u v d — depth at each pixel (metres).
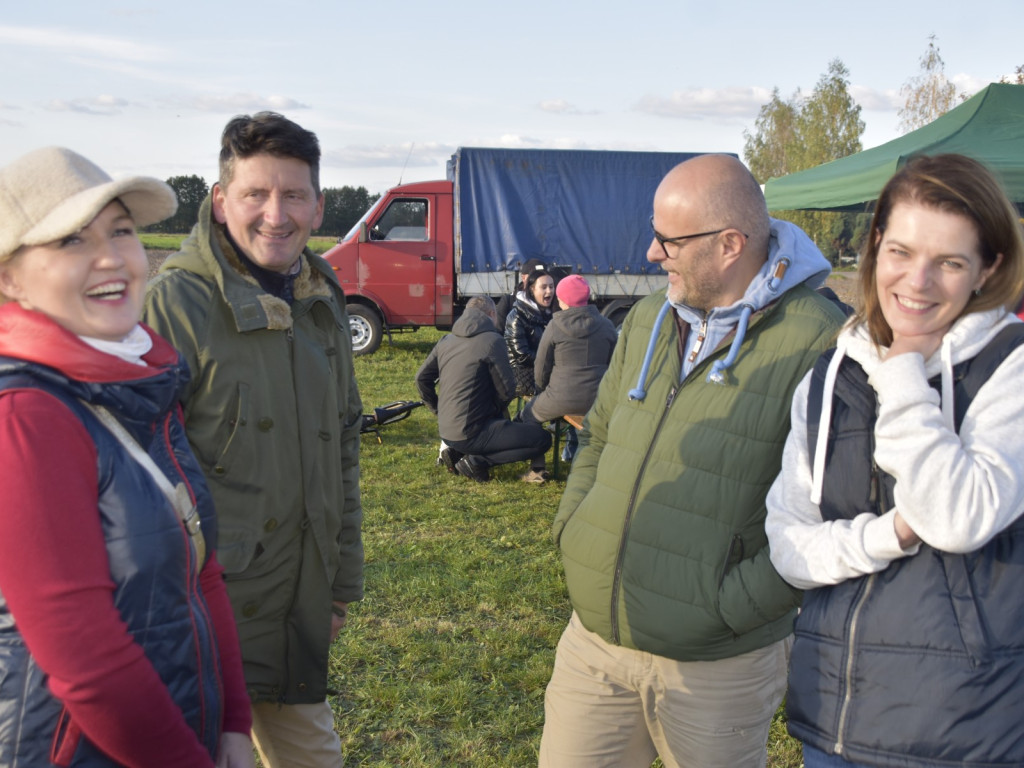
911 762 1.34
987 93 8.68
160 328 1.87
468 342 6.20
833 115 45.28
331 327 2.20
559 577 4.64
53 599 1.16
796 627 1.54
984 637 1.31
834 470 1.51
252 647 2.02
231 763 1.52
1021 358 1.35
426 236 12.59
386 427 8.23
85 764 1.24
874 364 1.45
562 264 12.54
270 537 2.00
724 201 1.90
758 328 1.93
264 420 1.96
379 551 5.00
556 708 2.21
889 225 1.41
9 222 1.21
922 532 1.31
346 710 3.35
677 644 1.95
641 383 2.08
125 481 1.27
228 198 2.00
